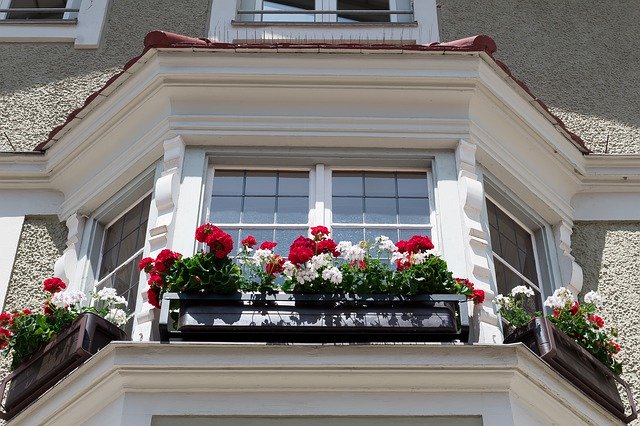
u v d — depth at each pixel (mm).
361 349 6254
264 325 6402
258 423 6180
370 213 7809
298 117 8172
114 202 8383
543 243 8484
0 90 9828
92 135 8602
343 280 6570
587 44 10344
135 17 10461
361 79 8250
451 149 8125
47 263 8461
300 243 6695
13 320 7062
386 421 6215
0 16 10758
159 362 6234
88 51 10188
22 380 6895
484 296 6848
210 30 10055
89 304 8008
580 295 8289
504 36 10344
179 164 7871
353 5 10664
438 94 8297
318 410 6211
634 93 9969
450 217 7645
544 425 6531
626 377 7785
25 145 9406
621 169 9078
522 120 8500
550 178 8797
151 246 7398
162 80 8266
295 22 10094
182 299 6473
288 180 8016
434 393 6305
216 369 6207
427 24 10219
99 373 6312
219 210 7781
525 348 6363
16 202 8875
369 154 8055
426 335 6480
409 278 6570
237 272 6586
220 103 8289
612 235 8742
